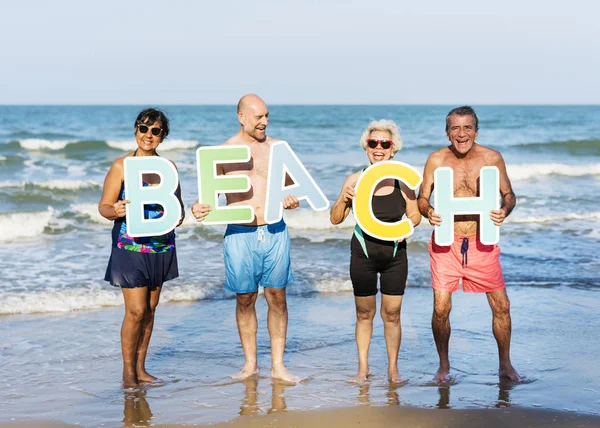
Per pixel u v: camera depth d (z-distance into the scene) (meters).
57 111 79.19
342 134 40.50
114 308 7.50
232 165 4.86
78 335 6.45
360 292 4.89
